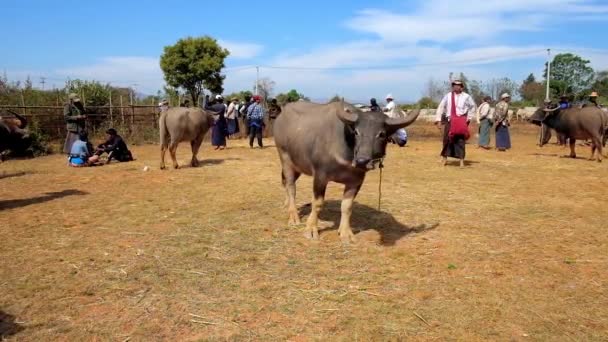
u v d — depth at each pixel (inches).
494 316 171.9
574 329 163.0
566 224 287.0
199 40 1658.5
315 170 247.3
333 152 232.2
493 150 689.0
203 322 167.0
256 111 717.9
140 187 395.5
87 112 864.3
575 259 228.1
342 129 229.6
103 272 210.5
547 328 163.6
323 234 265.6
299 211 316.2
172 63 1646.2
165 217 299.4
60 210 317.7
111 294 188.9
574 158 588.4
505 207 328.2
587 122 556.1
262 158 595.5
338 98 271.9
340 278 205.5
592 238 260.2
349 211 255.1
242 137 941.8
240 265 219.8
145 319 169.0
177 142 486.0
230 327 163.8
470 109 496.4
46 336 157.8
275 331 161.2
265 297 186.7
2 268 214.7
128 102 1068.5
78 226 280.4
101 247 243.1
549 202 343.0
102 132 844.6
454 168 500.4
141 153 669.9
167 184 408.5
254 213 309.4
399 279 204.8
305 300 184.2
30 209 320.5
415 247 245.8
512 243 252.1
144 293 189.8
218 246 245.1
